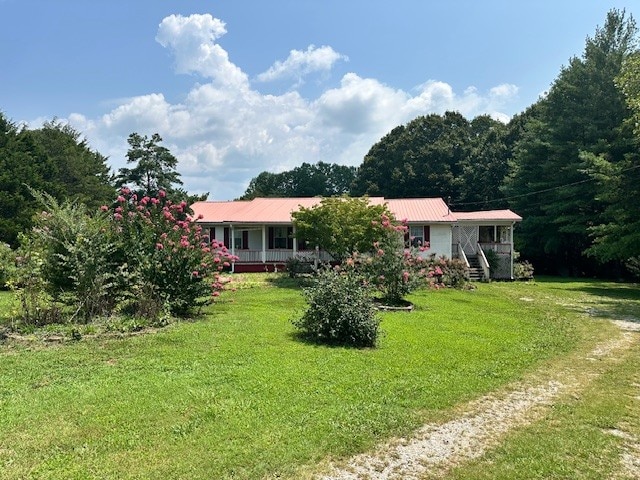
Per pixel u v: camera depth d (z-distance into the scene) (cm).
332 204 1862
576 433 485
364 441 448
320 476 384
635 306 1559
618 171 2025
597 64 2950
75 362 669
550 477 391
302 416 493
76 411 481
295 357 721
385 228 1386
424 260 1551
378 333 852
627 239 1986
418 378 648
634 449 449
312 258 2288
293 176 8319
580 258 3141
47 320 923
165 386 566
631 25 2931
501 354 823
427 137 5050
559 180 3038
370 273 1319
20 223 2170
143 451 403
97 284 972
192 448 411
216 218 2555
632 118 2019
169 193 3170
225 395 542
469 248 2622
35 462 378
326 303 852
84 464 377
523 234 3244
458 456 429
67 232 990
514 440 465
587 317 1327
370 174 5134
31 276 947
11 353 712
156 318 966
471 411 548
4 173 2364
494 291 1956
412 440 461
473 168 4406
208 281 1112
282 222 2456
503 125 4878
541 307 1514
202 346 776
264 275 2259
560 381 684
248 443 427
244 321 1019
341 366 682
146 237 1055
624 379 698
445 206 2667
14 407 489
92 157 4056
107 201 3438
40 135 3453
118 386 563
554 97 3148
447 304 1459
